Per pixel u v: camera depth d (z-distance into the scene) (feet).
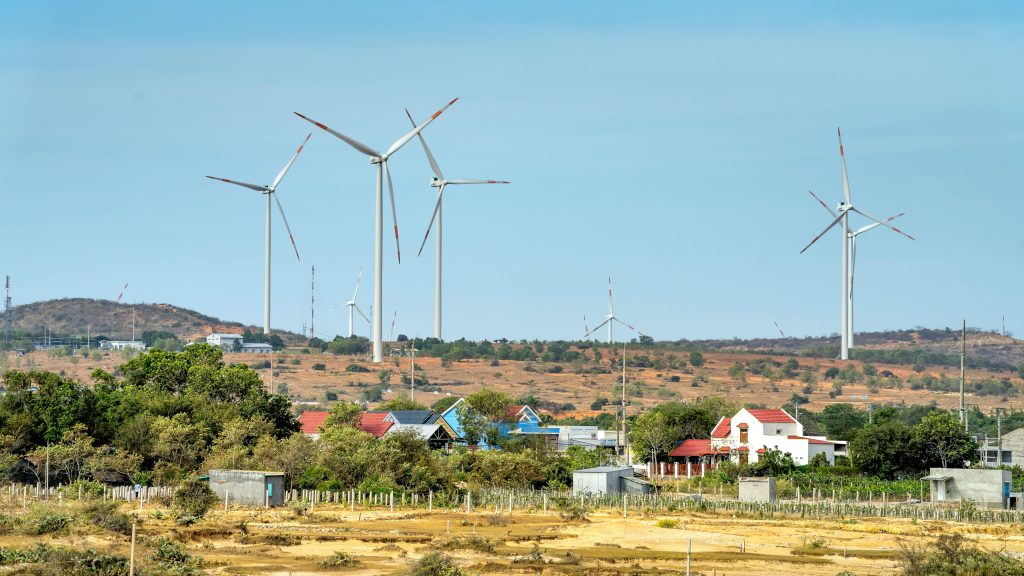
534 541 391.24
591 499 538.06
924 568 295.07
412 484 560.20
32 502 469.16
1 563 287.48
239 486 508.94
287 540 374.02
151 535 376.89
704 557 348.79
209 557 334.85
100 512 395.96
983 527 449.48
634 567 325.83
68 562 287.28
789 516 485.15
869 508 506.07
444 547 363.56
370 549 359.87
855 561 347.15
